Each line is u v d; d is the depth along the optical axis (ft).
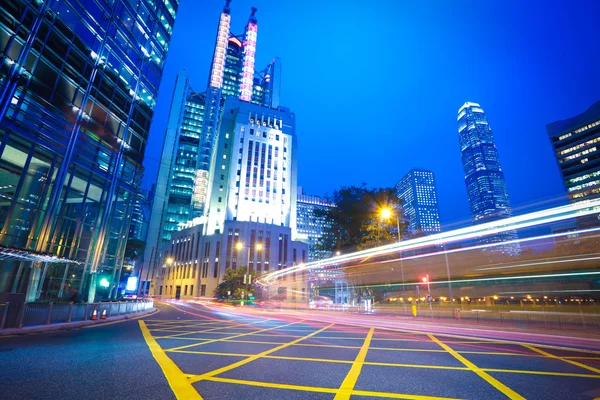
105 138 83.97
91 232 78.59
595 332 47.57
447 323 64.54
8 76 58.54
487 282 192.44
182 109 459.32
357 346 33.65
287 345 33.55
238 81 526.98
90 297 77.05
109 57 85.76
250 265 279.90
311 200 654.53
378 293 176.45
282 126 370.32
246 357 26.25
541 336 43.91
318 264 175.94
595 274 165.68
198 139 461.37
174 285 320.50
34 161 64.59
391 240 145.69
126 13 93.20
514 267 187.11
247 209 318.24
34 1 64.13
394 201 155.02
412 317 81.71
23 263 60.49
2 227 58.03
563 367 23.93
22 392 15.66
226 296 211.41
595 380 20.01
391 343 36.29
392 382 18.98
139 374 19.71
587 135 415.64
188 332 43.62
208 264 277.64
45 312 43.62
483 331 50.70
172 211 417.08
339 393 16.57
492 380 19.76
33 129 63.52
